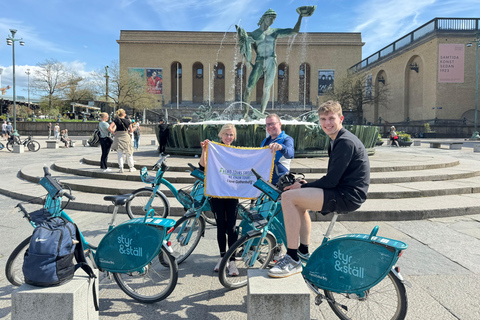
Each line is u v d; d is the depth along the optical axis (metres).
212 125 10.54
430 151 18.22
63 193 2.63
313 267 2.62
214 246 4.41
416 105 44.28
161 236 2.83
